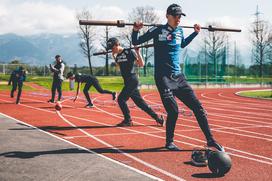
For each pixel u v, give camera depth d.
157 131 8.50
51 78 43.91
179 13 6.21
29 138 7.24
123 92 9.06
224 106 17.16
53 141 7.00
